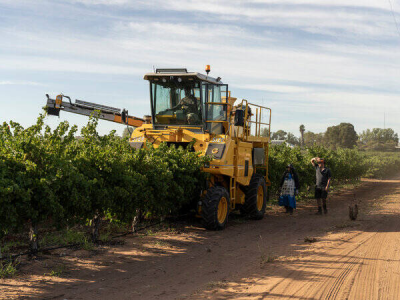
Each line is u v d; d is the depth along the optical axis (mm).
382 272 6191
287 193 13312
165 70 10914
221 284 5637
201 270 6465
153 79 10984
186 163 9398
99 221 7918
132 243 8102
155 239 8586
